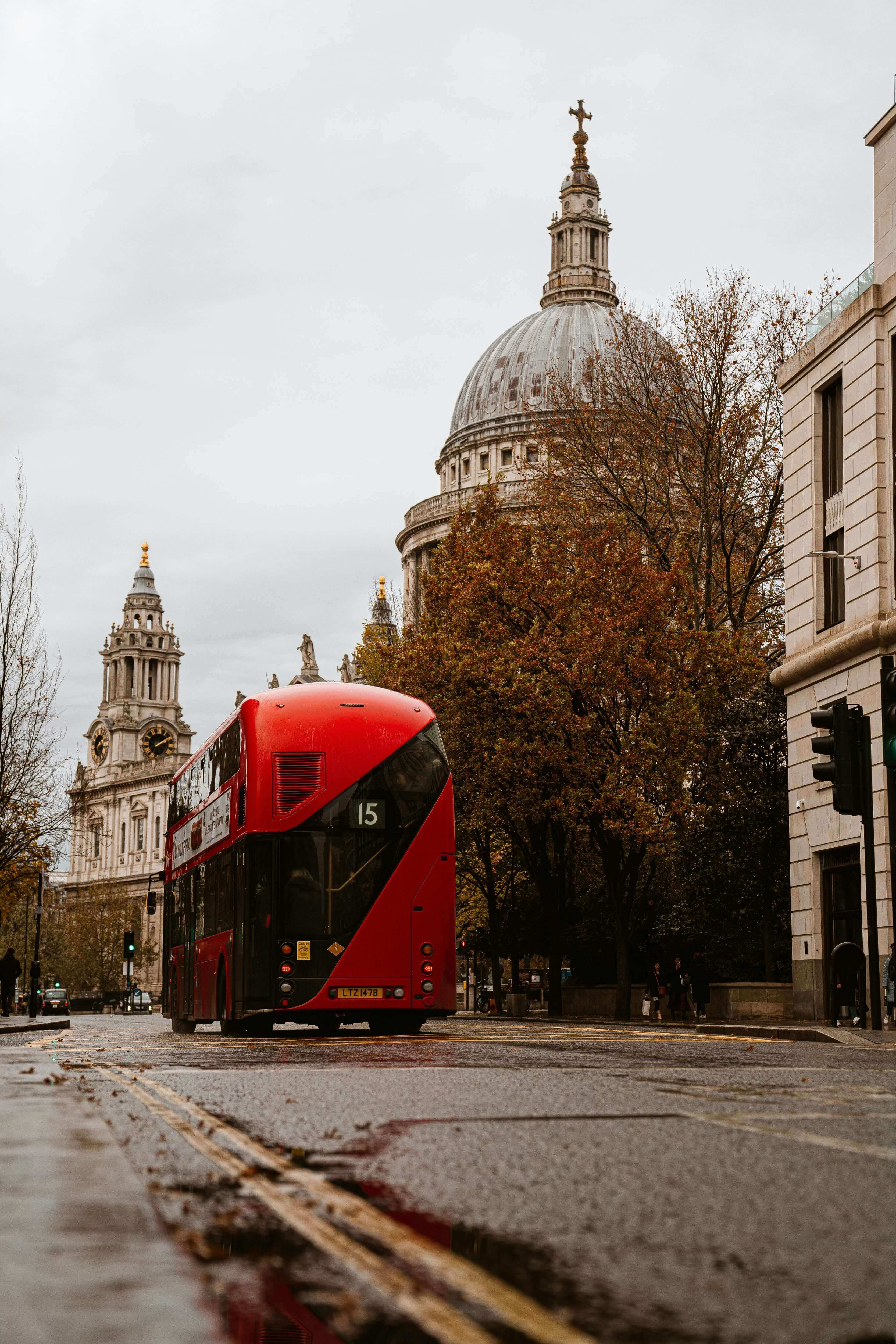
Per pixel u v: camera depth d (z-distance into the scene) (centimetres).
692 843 3684
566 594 3725
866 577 2773
